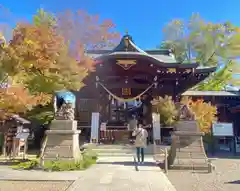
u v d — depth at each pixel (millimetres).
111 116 23938
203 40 30594
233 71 29219
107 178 7590
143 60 19312
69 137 10172
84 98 21453
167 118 17188
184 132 10297
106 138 17375
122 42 20703
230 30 29422
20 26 5773
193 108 14578
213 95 24547
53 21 11656
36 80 7988
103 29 13609
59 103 11062
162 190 6180
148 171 8883
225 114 25344
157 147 14344
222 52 29531
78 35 11828
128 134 17578
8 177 7672
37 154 14188
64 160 9781
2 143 14195
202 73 19562
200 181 7594
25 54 5609
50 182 7105
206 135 15875
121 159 12039
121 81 21438
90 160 10609
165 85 22000
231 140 17062
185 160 9930
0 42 5613
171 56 24844
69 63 7969
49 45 6086
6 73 5801
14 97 5980
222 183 7293
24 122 14711
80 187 6445
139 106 25266
